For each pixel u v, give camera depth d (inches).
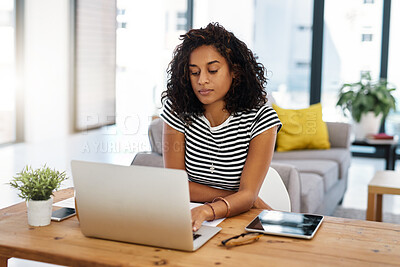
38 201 54.4
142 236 48.8
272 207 75.8
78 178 49.8
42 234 52.3
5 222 56.1
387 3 237.6
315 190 123.3
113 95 307.6
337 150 169.9
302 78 254.2
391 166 207.3
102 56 305.1
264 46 257.6
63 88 282.5
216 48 61.1
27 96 259.6
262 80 67.1
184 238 46.9
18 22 255.8
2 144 252.4
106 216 49.6
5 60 250.5
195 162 68.2
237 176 66.6
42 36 265.4
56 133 278.2
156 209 47.1
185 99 66.1
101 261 45.2
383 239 51.3
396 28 237.9
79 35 291.1
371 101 212.8
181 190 45.5
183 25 279.3
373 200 122.1
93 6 299.9
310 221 56.0
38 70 263.7
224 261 45.1
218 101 65.6
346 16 244.2
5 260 50.8
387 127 244.2
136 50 295.0
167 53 285.1
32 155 226.8
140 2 291.3
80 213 50.9
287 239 51.1
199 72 61.9
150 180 46.5
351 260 45.6
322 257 46.3
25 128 261.9
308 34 251.0
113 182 48.3
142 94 294.0
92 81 303.3
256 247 48.8
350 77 247.0
